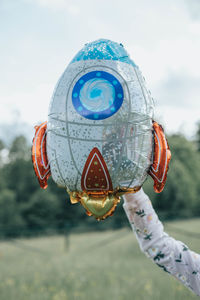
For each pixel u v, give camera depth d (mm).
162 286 5883
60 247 12133
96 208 1125
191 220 17094
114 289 5910
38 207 30656
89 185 1110
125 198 1517
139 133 1109
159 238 1523
